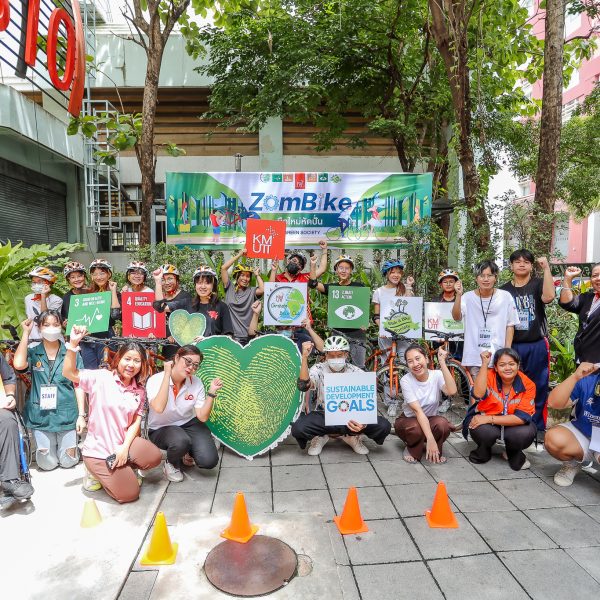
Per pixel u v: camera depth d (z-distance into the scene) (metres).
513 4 8.84
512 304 4.67
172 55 11.94
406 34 9.60
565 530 3.16
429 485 3.80
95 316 4.39
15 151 10.16
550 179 6.21
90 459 3.48
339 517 3.25
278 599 2.53
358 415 4.15
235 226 7.28
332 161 12.84
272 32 9.43
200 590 2.61
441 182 10.40
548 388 4.70
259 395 4.36
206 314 4.92
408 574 2.73
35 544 2.98
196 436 3.98
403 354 5.78
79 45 6.93
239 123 12.48
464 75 6.46
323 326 6.79
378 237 7.46
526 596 2.55
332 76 10.28
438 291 6.89
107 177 12.16
